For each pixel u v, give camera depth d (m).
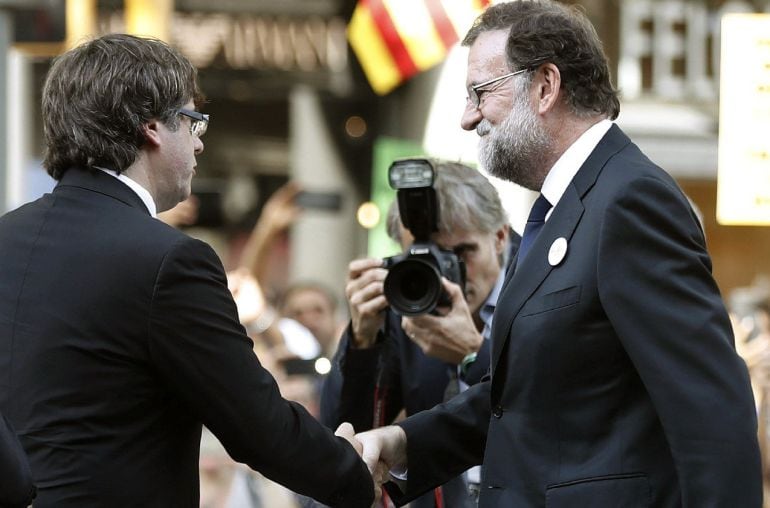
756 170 9.04
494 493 5.95
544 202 6.14
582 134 6.06
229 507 10.16
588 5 21.66
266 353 11.60
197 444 5.81
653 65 22.31
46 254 5.67
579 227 5.81
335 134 28.02
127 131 5.77
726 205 9.08
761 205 9.04
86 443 5.47
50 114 5.84
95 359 5.50
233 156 29.67
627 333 5.50
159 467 5.57
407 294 7.27
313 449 5.98
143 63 5.81
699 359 5.43
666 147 22.30
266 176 29.64
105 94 5.75
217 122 29.47
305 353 12.76
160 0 16.48
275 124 29.31
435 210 7.30
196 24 23.91
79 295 5.55
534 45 6.05
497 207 7.61
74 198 5.77
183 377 5.55
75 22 11.94
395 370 7.66
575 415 5.72
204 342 5.56
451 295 7.25
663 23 22.23
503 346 5.95
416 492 6.94
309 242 26.89
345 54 24.34
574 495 5.64
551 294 5.78
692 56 22.33
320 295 14.23
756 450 5.41
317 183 28.02
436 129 20.92
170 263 5.54
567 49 6.05
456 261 7.35
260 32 24.17
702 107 22.36
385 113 25.08
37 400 5.50
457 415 6.95
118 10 20.69
